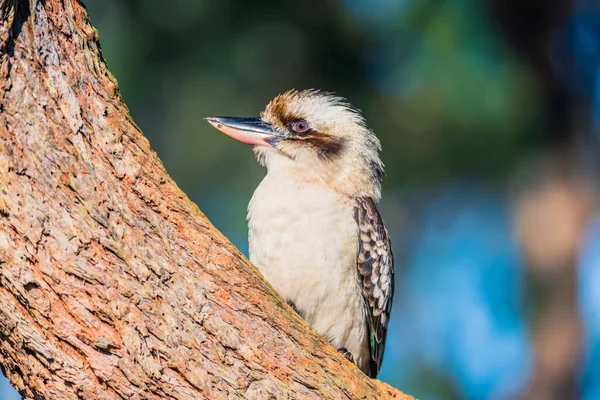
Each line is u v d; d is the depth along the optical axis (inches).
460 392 769.6
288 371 266.7
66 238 245.3
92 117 255.8
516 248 774.5
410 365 785.6
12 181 242.5
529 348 772.6
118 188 254.8
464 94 619.5
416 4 623.8
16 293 243.0
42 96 248.2
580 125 727.7
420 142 645.3
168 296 254.8
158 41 615.5
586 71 727.7
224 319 260.7
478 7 634.8
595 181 742.5
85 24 262.7
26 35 247.6
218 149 627.2
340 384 274.5
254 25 615.5
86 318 246.2
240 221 637.9
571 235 745.6
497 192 730.2
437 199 748.6
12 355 251.6
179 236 261.1
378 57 642.8
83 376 247.3
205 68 616.7
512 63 681.6
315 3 624.7
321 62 633.6
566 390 759.7
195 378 253.9
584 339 771.4
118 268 249.9
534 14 681.0
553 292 762.2
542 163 719.7
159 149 636.7
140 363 249.4
